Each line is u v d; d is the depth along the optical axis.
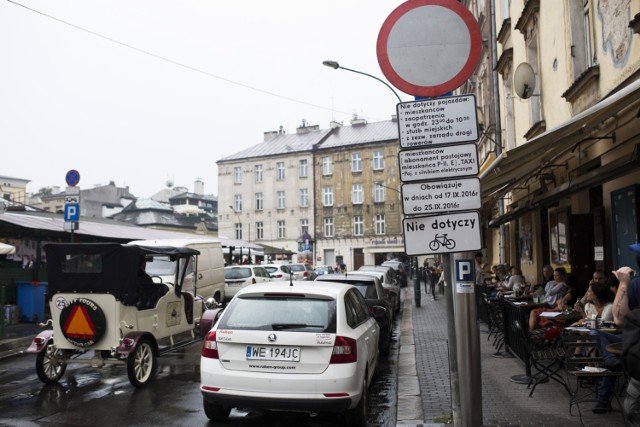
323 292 6.27
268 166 63.25
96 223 22.33
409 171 4.35
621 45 7.79
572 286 10.12
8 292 15.98
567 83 10.48
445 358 9.72
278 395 5.59
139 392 7.83
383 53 4.50
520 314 7.44
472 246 4.25
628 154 8.20
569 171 11.71
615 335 5.85
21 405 7.16
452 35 4.45
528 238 16.83
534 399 6.59
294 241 61.06
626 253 8.84
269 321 5.94
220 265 19.52
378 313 10.63
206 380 5.82
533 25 13.06
